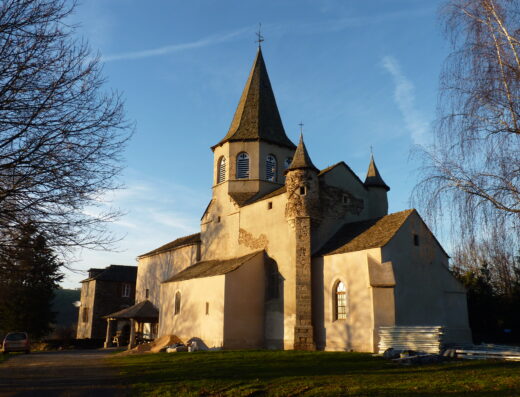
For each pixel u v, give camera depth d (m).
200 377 15.96
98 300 54.69
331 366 18.34
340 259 26.83
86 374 17.89
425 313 25.67
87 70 12.78
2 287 20.53
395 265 25.08
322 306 27.48
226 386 13.95
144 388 14.07
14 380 16.41
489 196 11.98
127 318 39.97
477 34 12.91
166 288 38.16
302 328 27.23
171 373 17.30
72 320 90.06
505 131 12.16
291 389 13.12
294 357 21.83
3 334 50.44
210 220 37.91
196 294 33.34
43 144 12.16
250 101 38.72
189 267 38.66
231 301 29.84
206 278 32.22
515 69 12.19
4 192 12.13
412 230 26.66
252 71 40.50
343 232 29.91
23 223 12.53
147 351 32.56
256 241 32.62
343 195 31.78
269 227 31.64
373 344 23.42
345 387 13.05
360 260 25.53
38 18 12.03
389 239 25.03
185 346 30.38
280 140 37.59
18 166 12.12
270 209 31.83
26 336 34.72
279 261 30.28
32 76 11.99
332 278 27.12
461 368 16.38
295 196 29.44
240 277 30.52
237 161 36.50
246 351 25.89
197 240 39.19
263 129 37.16
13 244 13.08
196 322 32.59
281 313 29.44
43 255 13.88
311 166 29.94
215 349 28.81
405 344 21.08
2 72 11.62
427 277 26.47
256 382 14.45
